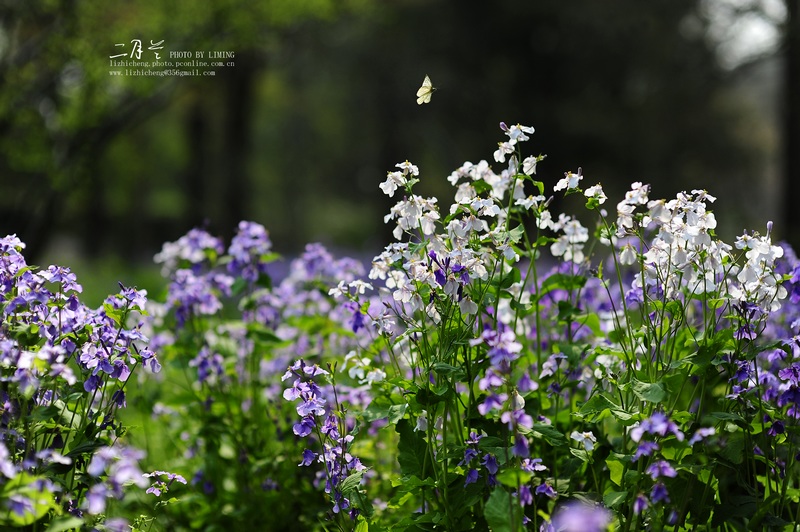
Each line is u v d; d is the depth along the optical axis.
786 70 25.83
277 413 6.27
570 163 33.62
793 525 4.25
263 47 20.45
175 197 56.34
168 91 18.56
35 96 17.42
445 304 4.46
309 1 19.30
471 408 4.52
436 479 4.42
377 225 46.34
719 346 4.30
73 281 4.43
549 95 34.09
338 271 6.74
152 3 17.62
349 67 38.88
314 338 6.88
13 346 3.92
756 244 4.37
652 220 4.39
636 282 4.98
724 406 4.56
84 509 4.03
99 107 17.30
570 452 4.42
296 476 6.07
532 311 5.18
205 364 6.15
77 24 16.44
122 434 4.41
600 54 32.88
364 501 4.62
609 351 4.51
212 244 6.68
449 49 34.81
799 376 4.34
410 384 4.41
